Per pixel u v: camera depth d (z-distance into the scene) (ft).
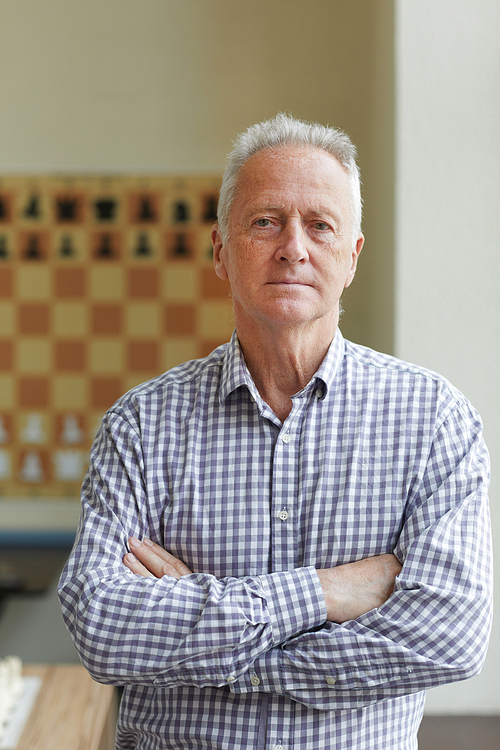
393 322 6.77
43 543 12.83
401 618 3.47
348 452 3.86
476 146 6.53
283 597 3.52
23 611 11.11
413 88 6.56
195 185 12.88
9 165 12.87
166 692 3.72
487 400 6.51
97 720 6.69
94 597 3.60
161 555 3.85
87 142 12.83
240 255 3.76
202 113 12.68
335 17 12.31
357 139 12.17
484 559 3.64
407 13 6.57
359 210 4.02
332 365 4.01
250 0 12.46
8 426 13.23
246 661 3.44
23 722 6.61
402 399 3.95
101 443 4.18
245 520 3.82
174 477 3.95
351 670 3.43
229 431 3.98
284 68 12.41
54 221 13.01
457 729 6.12
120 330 13.15
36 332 13.16
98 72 12.73
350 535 3.74
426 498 3.76
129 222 13.00
